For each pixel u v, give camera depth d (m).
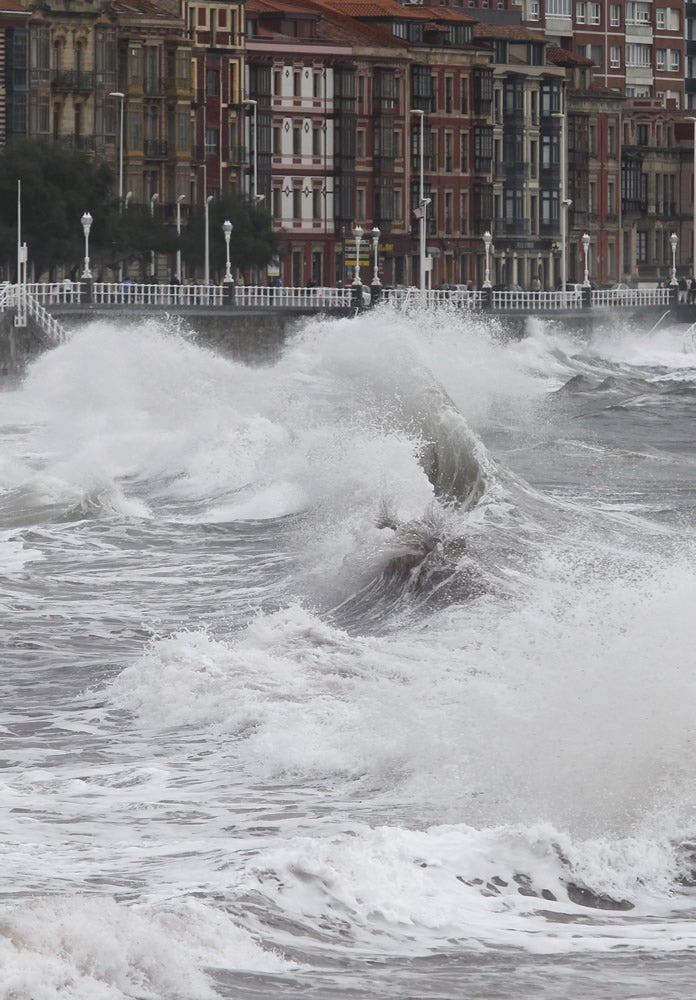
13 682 64.25
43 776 51.03
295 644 64.50
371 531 87.31
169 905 36.31
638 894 39.50
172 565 91.75
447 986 33.66
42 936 31.84
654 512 105.69
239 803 47.72
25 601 82.44
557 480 127.94
